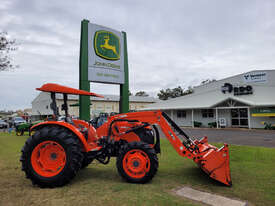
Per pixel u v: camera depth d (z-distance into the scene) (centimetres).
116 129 468
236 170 484
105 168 515
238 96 1962
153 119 441
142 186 381
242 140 1059
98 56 1188
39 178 376
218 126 2047
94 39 1177
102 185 386
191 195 339
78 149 392
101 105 3862
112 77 1239
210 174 389
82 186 381
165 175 452
